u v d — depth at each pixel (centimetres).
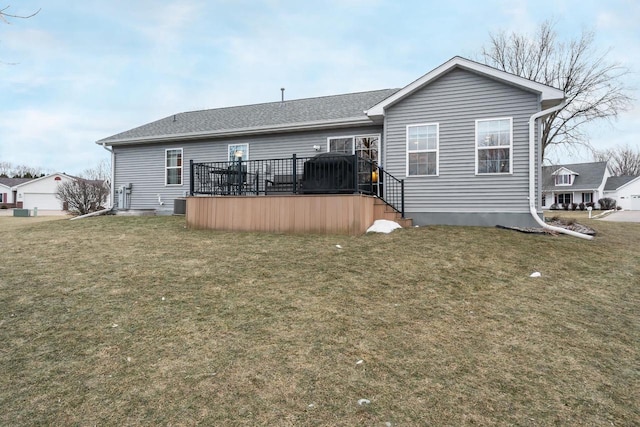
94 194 2177
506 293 460
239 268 538
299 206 781
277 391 257
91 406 240
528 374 284
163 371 281
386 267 544
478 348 322
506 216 876
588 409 244
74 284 471
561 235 798
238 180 933
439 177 930
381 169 926
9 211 3400
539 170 864
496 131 886
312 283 477
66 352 308
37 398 248
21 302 412
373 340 333
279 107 1445
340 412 235
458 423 227
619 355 317
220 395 252
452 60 895
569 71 1850
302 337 336
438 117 934
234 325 360
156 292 445
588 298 452
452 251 639
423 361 299
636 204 3662
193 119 1508
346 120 1087
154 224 979
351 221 747
